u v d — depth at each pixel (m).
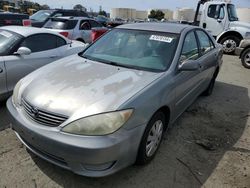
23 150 3.33
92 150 2.46
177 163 3.32
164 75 3.33
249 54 9.55
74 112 2.58
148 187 2.87
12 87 4.63
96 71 3.33
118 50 3.93
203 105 5.41
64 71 3.35
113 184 2.87
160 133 3.33
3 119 4.12
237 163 3.44
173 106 3.53
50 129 2.60
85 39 10.95
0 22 10.54
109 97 2.72
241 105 5.61
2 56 4.56
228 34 12.84
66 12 14.62
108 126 2.54
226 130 4.36
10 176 2.88
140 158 2.98
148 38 3.97
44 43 5.36
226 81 7.62
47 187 2.77
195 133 4.15
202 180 3.05
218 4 12.82
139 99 2.79
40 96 2.81
